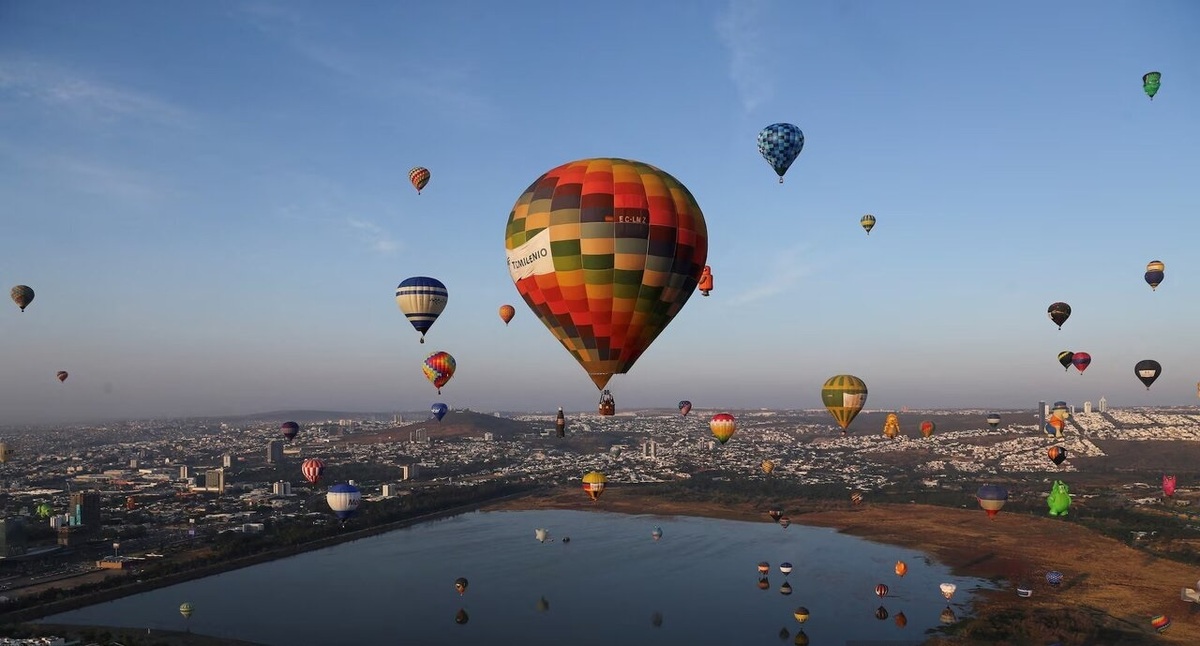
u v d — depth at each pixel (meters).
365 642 78.56
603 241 43.97
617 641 77.94
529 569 109.50
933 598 92.31
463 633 80.94
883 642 76.88
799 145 64.62
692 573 106.25
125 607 92.38
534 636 79.75
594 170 45.66
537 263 45.59
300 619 86.50
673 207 45.16
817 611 87.38
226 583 103.56
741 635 79.50
